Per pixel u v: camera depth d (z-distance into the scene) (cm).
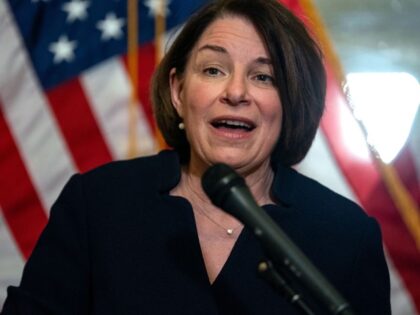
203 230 170
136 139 325
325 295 125
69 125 326
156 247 164
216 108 159
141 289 160
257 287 162
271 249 128
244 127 161
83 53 327
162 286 160
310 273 126
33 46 327
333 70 324
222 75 162
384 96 326
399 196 321
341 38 329
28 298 164
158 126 183
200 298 159
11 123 326
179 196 171
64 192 176
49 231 172
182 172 178
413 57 329
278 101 163
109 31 329
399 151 323
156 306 158
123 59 327
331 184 322
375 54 329
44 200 326
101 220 168
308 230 169
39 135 326
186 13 327
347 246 169
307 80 167
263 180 174
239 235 166
